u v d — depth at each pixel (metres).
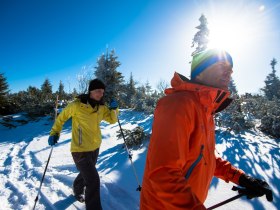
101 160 6.05
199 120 1.24
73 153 3.50
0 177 5.36
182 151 1.15
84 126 3.55
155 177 1.11
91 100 3.65
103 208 3.62
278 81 36.03
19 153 7.66
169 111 1.18
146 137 7.03
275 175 4.55
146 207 1.25
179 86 1.36
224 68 1.38
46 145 8.40
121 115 14.15
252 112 13.51
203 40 13.37
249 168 4.95
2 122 13.74
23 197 4.14
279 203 3.46
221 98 1.38
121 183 4.40
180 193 1.05
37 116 15.52
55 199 4.01
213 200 3.60
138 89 22.78
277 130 9.34
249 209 3.29
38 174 5.30
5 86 21.41
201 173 1.31
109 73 18.86
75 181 3.89
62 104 17.80
